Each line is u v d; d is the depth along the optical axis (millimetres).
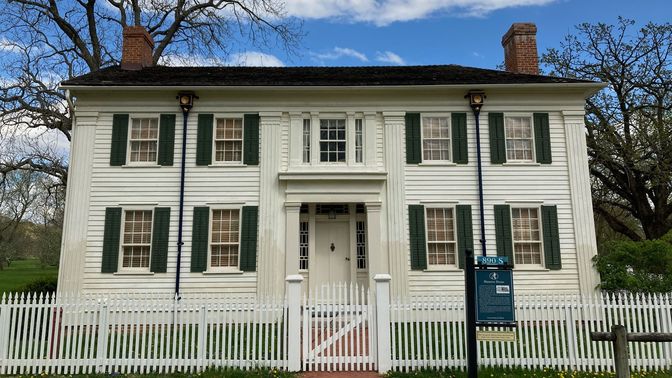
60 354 8523
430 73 16156
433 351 9461
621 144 20141
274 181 13977
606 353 8641
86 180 13680
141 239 13688
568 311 8969
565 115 14328
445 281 13570
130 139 14086
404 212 13891
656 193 21016
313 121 14391
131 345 8625
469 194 13984
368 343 8844
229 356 8617
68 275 13164
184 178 13891
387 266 13648
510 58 17078
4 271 44781
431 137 14398
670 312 8977
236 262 13711
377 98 14477
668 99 20703
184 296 13281
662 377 8250
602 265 13148
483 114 14391
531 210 14039
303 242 14312
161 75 15578
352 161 14188
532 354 8734
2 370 8367
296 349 8469
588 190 13930
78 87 13617
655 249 12344
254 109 14344
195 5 23562
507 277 7566
